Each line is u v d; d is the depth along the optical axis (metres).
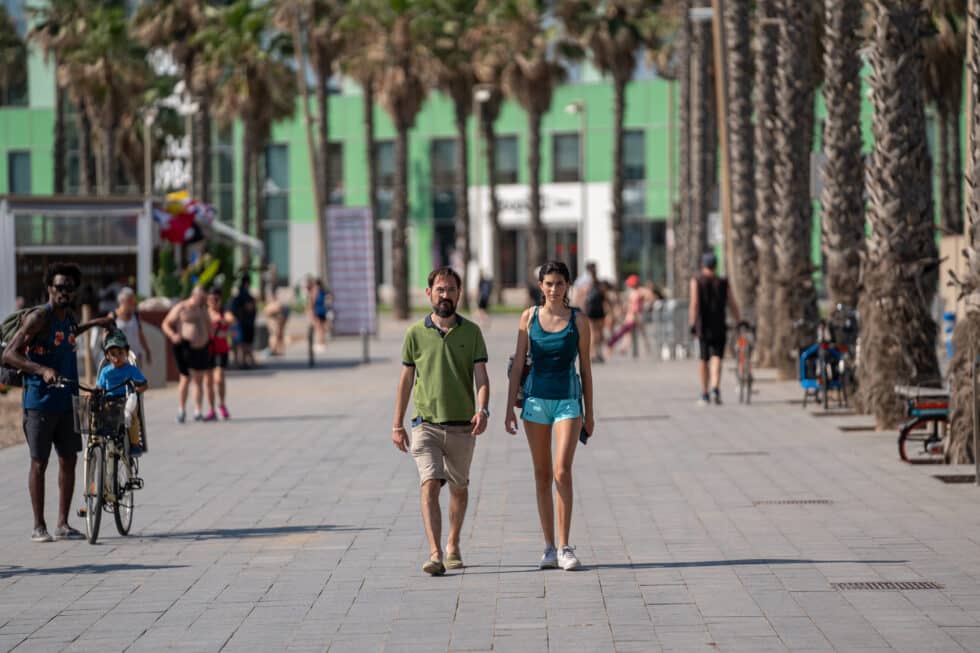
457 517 14.23
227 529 17.00
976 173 20.53
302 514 18.03
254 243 61.06
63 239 44.53
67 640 11.55
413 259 116.25
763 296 42.50
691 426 27.83
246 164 99.75
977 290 20.62
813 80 38.50
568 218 111.81
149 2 86.38
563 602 12.51
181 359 30.88
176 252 51.75
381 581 13.64
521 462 22.80
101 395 16.31
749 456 22.97
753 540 15.48
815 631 11.24
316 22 88.81
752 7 52.28
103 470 16.28
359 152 116.25
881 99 25.83
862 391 26.70
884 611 11.89
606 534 16.05
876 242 26.06
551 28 88.31
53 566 14.83
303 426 29.62
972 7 20.66
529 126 89.50
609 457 23.19
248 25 85.94
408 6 85.25
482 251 113.94
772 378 39.44
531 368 14.22
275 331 58.72
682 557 14.57
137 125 100.62
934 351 26.11
